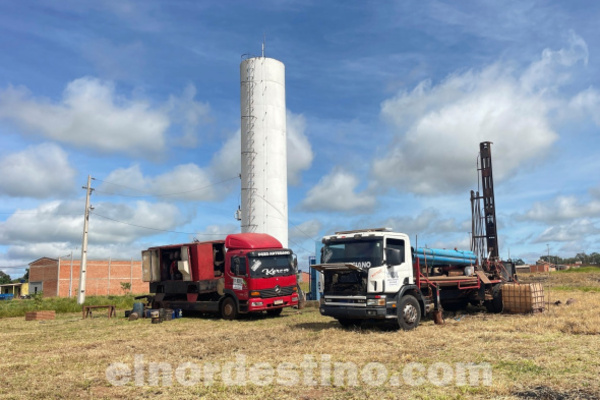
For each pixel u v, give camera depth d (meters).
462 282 17.23
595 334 11.60
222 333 14.84
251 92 33.03
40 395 7.70
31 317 22.34
